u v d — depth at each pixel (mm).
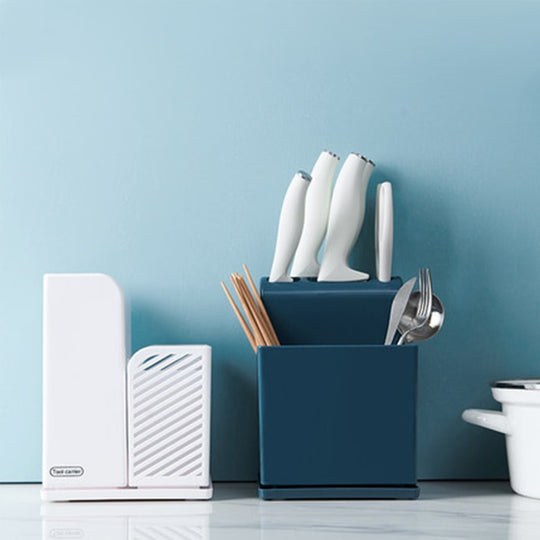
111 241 1155
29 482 1133
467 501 990
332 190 1163
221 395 1143
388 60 1183
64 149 1160
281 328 1066
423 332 1075
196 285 1154
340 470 984
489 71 1187
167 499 999
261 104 1173
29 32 1168
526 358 1163
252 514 912
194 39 1176
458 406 1155
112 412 986
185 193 1162
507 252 1171
